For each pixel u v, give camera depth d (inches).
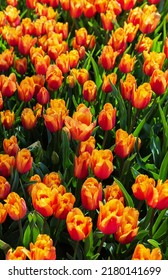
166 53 95.2
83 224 62.7
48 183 70.2
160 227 72.4
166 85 86.6
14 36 97.3
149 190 65.7
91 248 69.6
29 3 110.3
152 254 60.9
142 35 102.9
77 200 77.2
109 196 68.2
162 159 85.2
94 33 112.9
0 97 82.0
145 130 88.0
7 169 73.2
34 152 81.8
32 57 91.6
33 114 81.7
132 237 64.9
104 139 82.0
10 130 86.0
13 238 73.2
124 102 93.8
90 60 103.0
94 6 106.9
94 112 91.4
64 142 78.5
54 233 71.8
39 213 69.5
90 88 85.3
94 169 70.5
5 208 66.2
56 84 85.9
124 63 89.7
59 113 76.9
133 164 84.7
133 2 107.2
